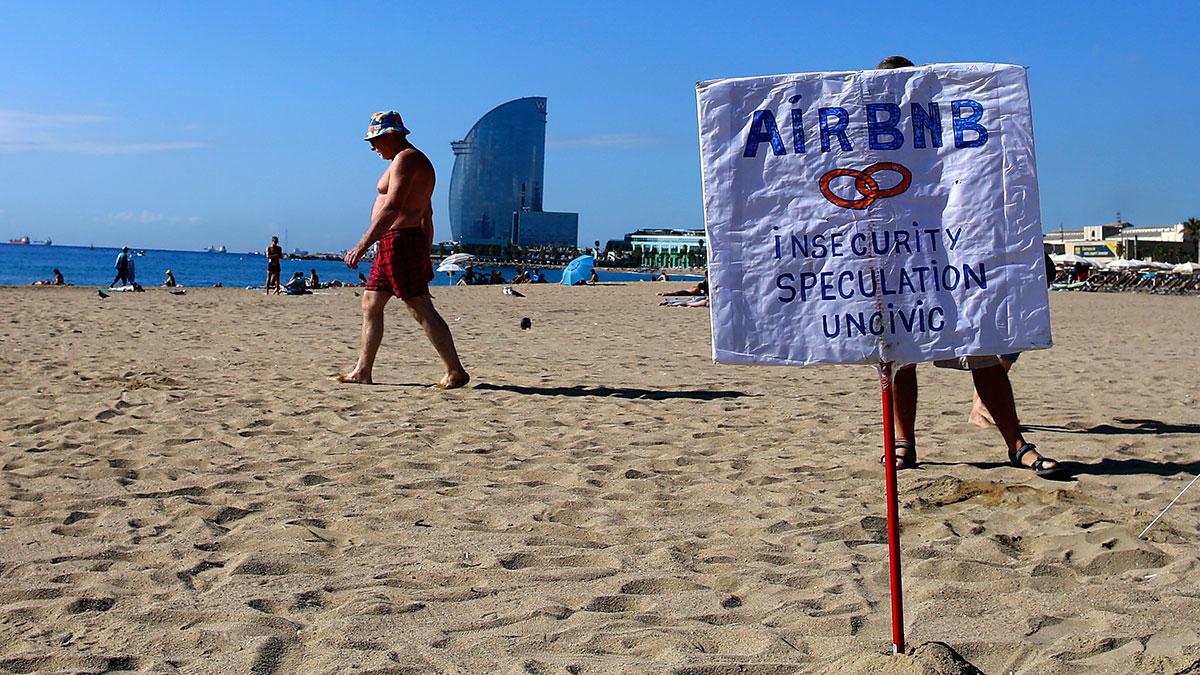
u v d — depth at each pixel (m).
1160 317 26.52
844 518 5.15
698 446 7.05
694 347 15.20
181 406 8.30
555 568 4.40
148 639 3.54
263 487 5.75
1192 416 8.38
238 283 71.69
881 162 3.36
